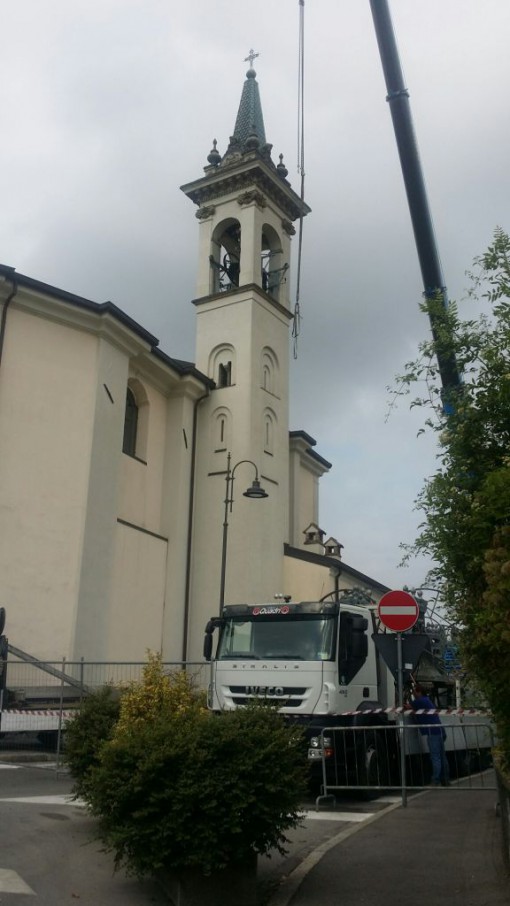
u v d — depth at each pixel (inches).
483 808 445.4
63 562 884.0
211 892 258.4
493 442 287.0
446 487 284.7
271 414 1295.5
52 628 858.8
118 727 385.7
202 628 1141.1
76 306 945.5
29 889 267.9
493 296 301.3
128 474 1090.1
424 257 402.9
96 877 288.7
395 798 519.5
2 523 844.6
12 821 366.6
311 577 1314.0
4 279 879.7
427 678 636.7
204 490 1212.5
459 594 299.0
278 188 1382.9
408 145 406.9
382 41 410.0
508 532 235.3
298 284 567.8
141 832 253.1
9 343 891.4
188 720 282.8
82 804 413.1
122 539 1023.0
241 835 258.1
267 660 524.1
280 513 1266.0
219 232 1376.7
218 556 1168.2
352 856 322.0
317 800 462.0
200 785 256.8
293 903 260.4
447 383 315.0
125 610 1013.2
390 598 484.1
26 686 741.9
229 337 1282.0
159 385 1181.7
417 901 258.5
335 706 506.3
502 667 246.4
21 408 887.1
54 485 896.9
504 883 271.3
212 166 1393.9
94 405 948.0
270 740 273.7
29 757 626.2
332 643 518.9
